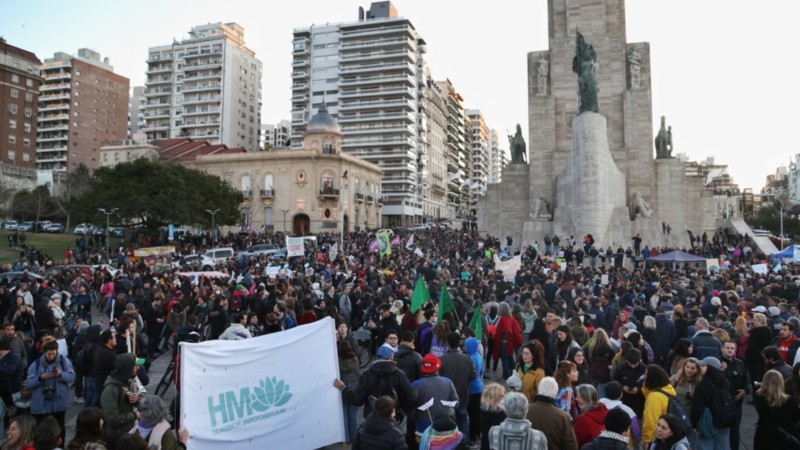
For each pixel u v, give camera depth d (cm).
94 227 6744
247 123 12938
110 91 12962
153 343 1698
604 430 639
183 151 9931
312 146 8781
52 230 7856
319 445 898
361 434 668
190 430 786
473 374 939
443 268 2784
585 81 4172
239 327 1148
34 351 1173
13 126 9656
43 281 2189
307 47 12488
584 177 4028
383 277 2325
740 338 1200
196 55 12312
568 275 2308
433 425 685
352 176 9231
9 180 8806
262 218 8681
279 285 1986
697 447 752
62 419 897
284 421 871
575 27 5384
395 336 1017
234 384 839
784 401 723
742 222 6122
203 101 12181
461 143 16962
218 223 6669
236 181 8856
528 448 595
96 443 608
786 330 1080
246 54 12938
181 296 1733
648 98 5156
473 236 5947
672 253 2998
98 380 913
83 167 9506
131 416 772
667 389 744
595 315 1495
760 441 739
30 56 10062
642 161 5131
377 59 11831
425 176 13062
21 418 601
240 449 826
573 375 820
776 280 2103
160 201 5688
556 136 5406
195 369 812
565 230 4334
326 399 919
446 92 15212
